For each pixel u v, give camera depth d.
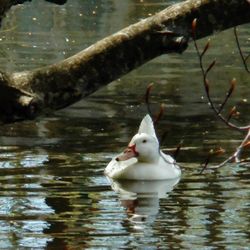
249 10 9.15
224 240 10.66
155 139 15.03
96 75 8.70
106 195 13.02
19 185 13.42
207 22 9.09
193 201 12.63
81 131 17.41
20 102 8.32
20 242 10.61
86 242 10.59
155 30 8.90
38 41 29.59
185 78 23.59
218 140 16.61
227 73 24.42
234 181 13.72
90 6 37.19
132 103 20.44
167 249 10.31
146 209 12.20
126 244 10.49
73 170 14.44
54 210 12.09
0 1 8.38
